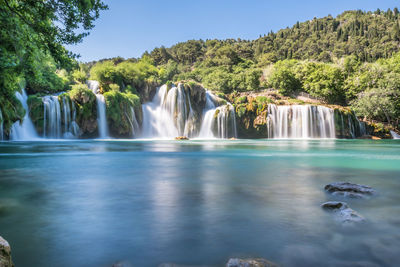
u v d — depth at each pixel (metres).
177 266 2.39
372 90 67.12
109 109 45.16
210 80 99.12
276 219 3.72
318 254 2.63
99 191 5.56
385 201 4.72
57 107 39.06
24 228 3.37
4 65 15.57
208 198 4.96
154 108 56.72
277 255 2.62
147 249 2.76
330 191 5.42
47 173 8.18
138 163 11.00
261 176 7.56
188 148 21.44
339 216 3.82
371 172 8.41
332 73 79.62
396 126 66.62
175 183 6.46
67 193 5.38
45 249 2.77
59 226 3.45
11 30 13.52
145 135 53.12
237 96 67.56
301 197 5.04
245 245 2.85
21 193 5.38
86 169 9.08
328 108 54.97
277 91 90.19
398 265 2.41
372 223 3.54
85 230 3.30
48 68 40.22
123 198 4.96
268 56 153.00
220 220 3.68
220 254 2.64
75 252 2.70
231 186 6.11
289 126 55.06
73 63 14.80
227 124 54.47
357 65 90.00
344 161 11.85
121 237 3.08
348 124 55.16
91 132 43.50
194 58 191.88
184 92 55.53
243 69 119.69
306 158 13.20
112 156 14.11
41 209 4.23
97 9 12.99
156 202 4.66
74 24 12.84
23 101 37.22
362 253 2.66
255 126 54.88
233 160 12.22
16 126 35.34
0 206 4.40
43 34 13.52
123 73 57.59
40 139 37.09
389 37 198.75
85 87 42.78
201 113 57.28
